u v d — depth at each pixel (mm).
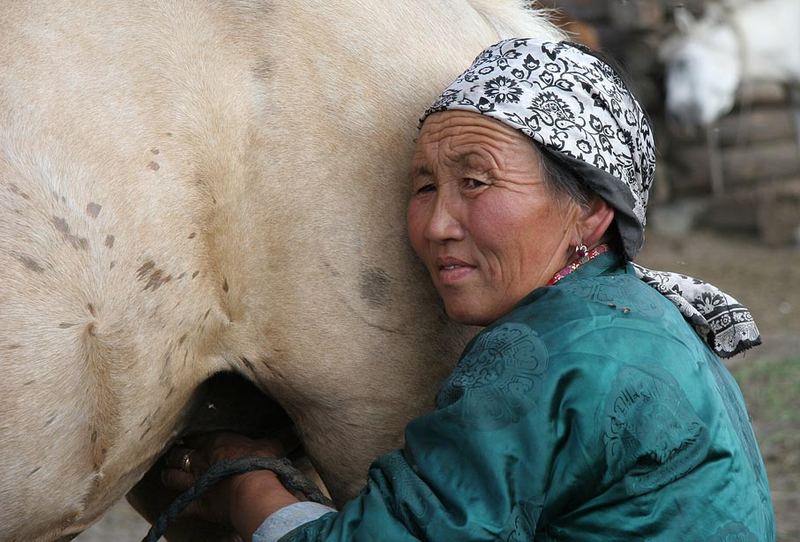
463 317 2947
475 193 2852
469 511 2510
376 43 3357
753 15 14875
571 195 2857
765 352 9742
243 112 3221
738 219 15664
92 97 3041
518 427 2553
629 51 15281
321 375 3367
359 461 3494
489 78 2891
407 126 3348
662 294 3107
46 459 3059
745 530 2629
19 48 3016
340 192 3285
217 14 3230
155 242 3105
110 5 3131
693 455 2600
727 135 15375
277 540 2824
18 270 2920
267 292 3305
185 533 3912
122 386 3139
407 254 3350
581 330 2648
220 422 3607
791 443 7355
